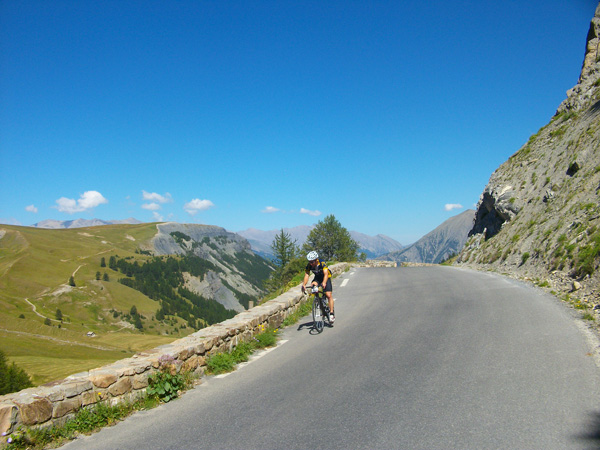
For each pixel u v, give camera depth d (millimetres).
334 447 3584
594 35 28359
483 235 27375
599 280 9578
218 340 7039
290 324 10508
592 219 12695
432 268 24406
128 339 136875
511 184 25250
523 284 12797
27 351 98250
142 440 4078
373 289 15484
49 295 165375
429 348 6758
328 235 67000
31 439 3965
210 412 4766
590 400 4219
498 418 3957
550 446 3346
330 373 5902
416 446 3490
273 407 4738
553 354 5844
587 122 20719
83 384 4629
